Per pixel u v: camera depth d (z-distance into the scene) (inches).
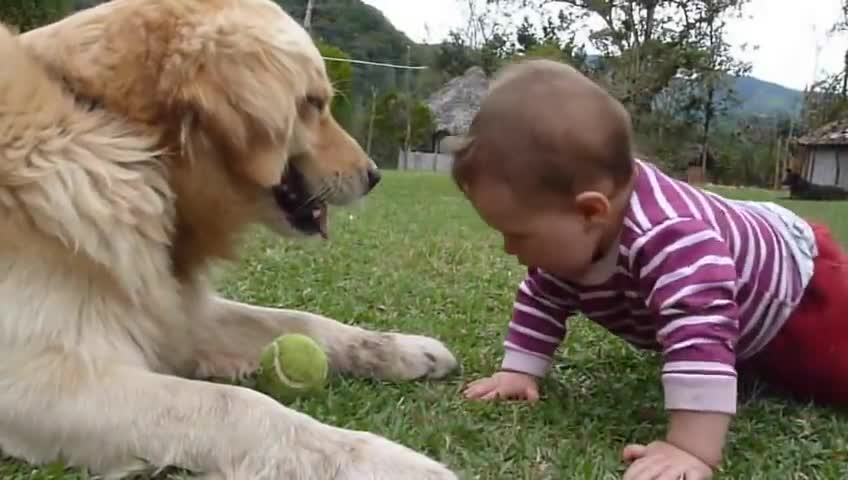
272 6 49.6
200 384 42.4
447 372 53.6
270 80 46.9
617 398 51.0
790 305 49.0
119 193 44.9
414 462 39.7
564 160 44.0
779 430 47.7
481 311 68.1
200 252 50.7
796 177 487.5
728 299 43.8
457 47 780.0
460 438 44.6
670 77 615.8
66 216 43.5
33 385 41.9
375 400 48.7
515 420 46.8
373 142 671.8
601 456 43.4
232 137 46.4
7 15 223.5
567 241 45.4
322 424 41.4
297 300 68.3
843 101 687.1
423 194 219.5
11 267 43.1
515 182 44.8
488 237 114.6
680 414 42.8
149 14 46.7
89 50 46.6
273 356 48.0
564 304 50.9
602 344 60.6
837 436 47.0
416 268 83.7
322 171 53.4
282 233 52.9
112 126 45.7
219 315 54.4
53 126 44.4
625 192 45.3
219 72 46.0
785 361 50.6
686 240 44.2
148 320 46.4
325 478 39.4
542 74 45.7
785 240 49.8
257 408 41.1
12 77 44.6
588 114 44.4
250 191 49.4
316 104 52.7
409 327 63.0
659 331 44.5
